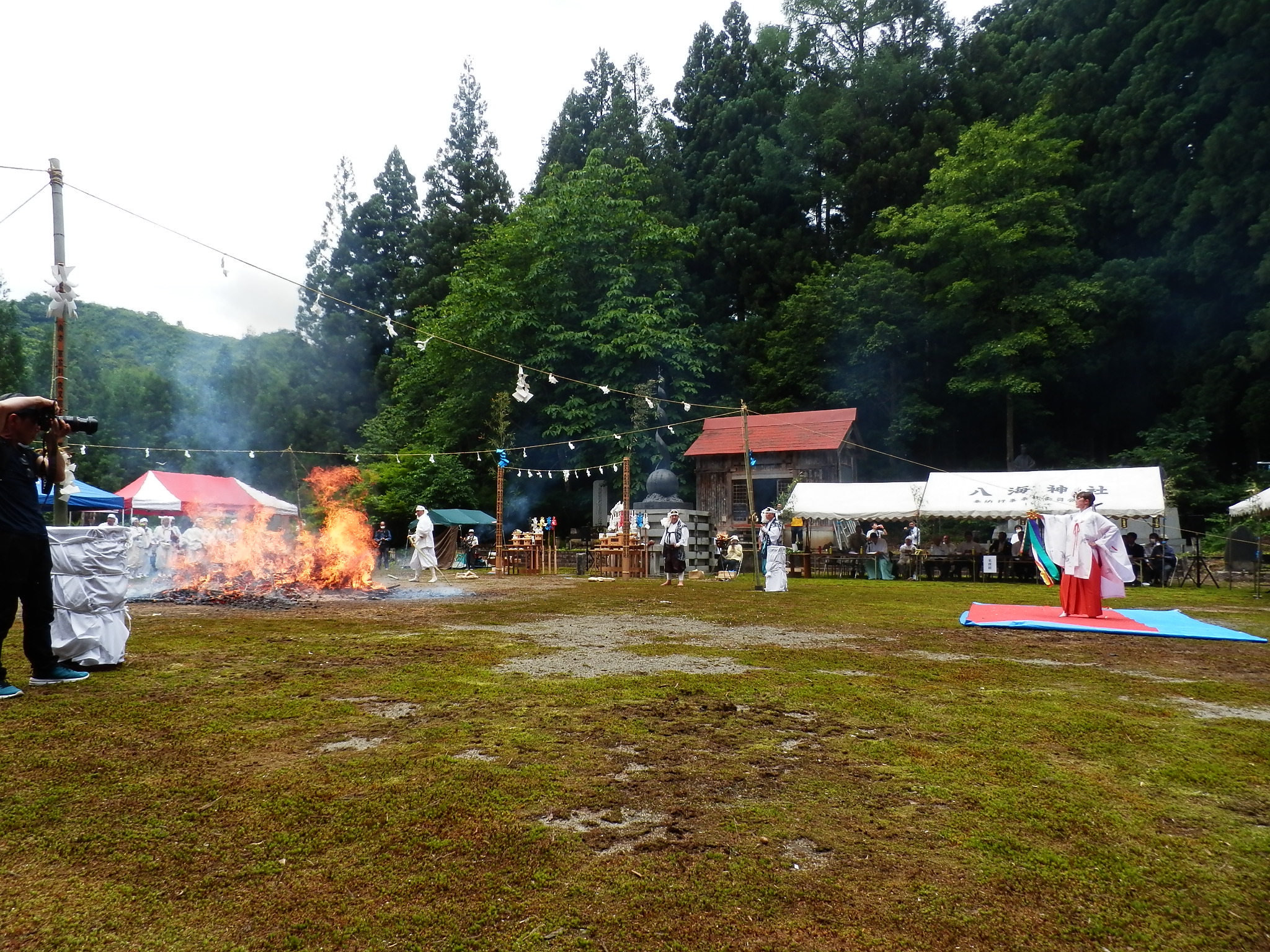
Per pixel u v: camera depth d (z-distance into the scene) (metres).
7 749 4.00
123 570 6.42
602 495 34.88
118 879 2.65
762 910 2.48
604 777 3.70
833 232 42.19
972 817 3.26
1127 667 6.95
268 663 6.65
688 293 40.12
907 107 40.53
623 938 2.31
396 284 47.81
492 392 35.25
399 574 22.98
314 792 3.43
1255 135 28.33
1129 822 3.22
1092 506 10.63
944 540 23.52
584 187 34.47
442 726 4.56
